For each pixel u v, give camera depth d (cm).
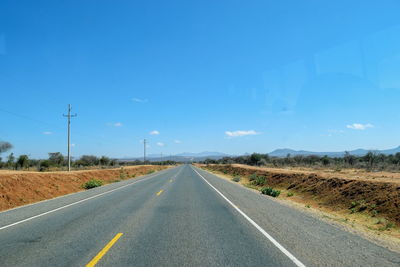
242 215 1048
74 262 548
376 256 579
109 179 3697
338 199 1700
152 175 4509
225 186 2383
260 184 2992
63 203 1434
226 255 584
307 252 603
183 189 2108
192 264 533
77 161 7819
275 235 751
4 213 1176
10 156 5153
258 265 526
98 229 827
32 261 557
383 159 4694
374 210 1332
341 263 536
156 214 1072
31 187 1880
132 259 562
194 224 892
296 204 1570
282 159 7988
